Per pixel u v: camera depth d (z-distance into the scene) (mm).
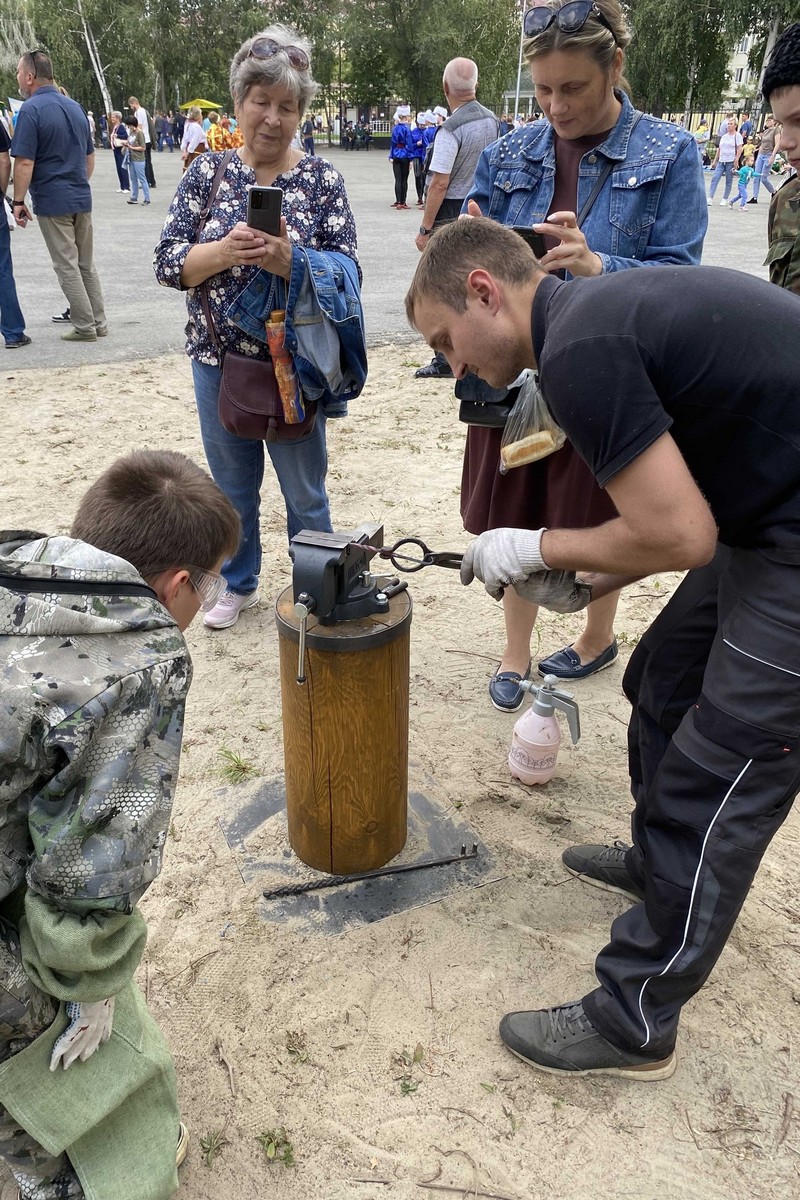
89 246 7055
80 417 5570
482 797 2617
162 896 2254
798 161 2365
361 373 2891
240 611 3562
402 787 2291
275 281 2717
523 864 2383
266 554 4055
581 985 2033
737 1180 1658
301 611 1898
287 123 2705
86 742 1065
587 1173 1670
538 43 2223
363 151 40312
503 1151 1707
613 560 1479
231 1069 1845
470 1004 1991
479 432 2684
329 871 2316
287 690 2109
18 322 6973
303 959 2088
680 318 1310
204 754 2783
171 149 37125
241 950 2107
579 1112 1777
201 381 3008
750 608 1434
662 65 33062
